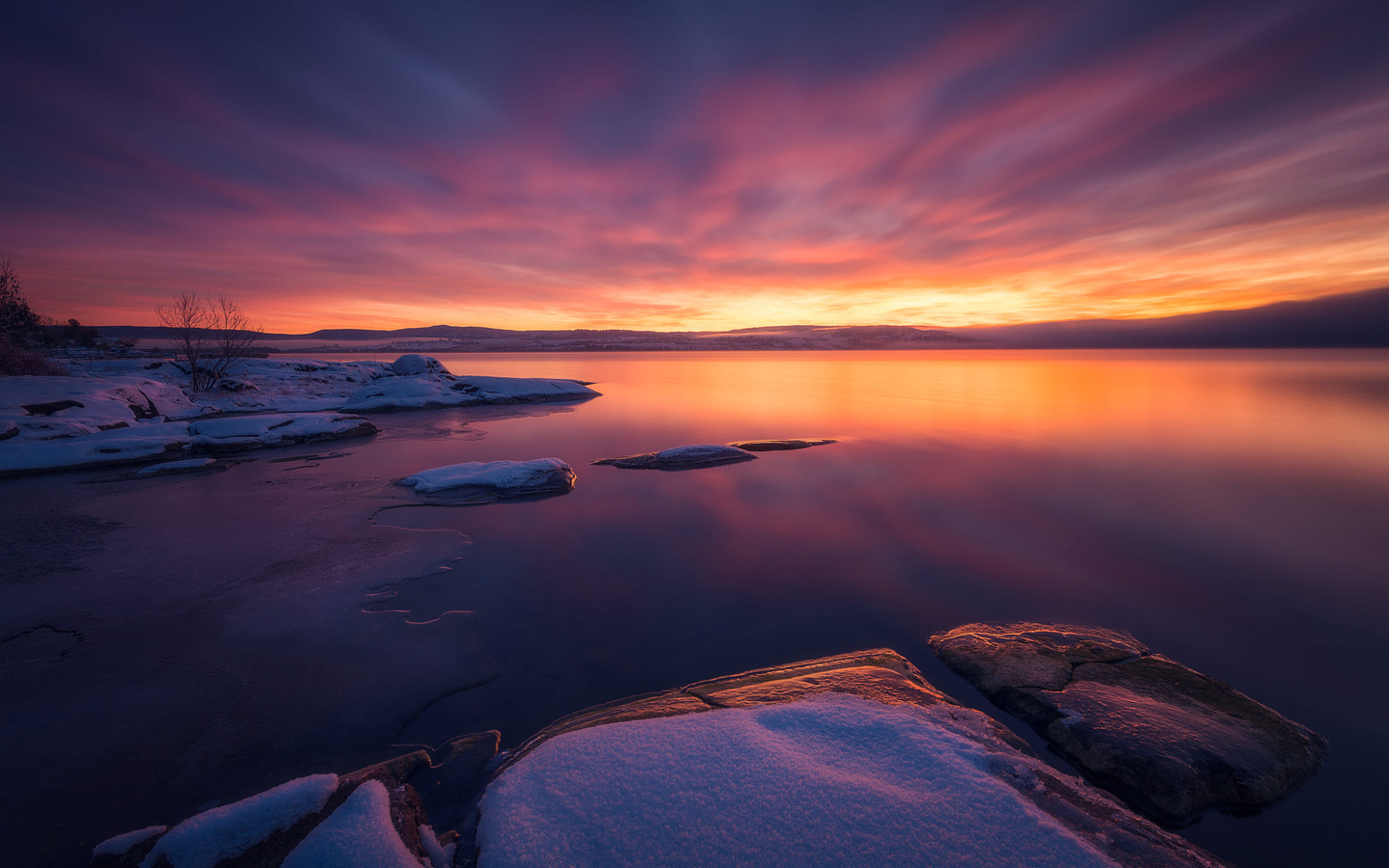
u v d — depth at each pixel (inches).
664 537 390.3
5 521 405.4
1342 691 214.8
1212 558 352.2
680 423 996.6
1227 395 1411.2
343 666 221.0
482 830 112.0
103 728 179.5
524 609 278.1
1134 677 204.2
